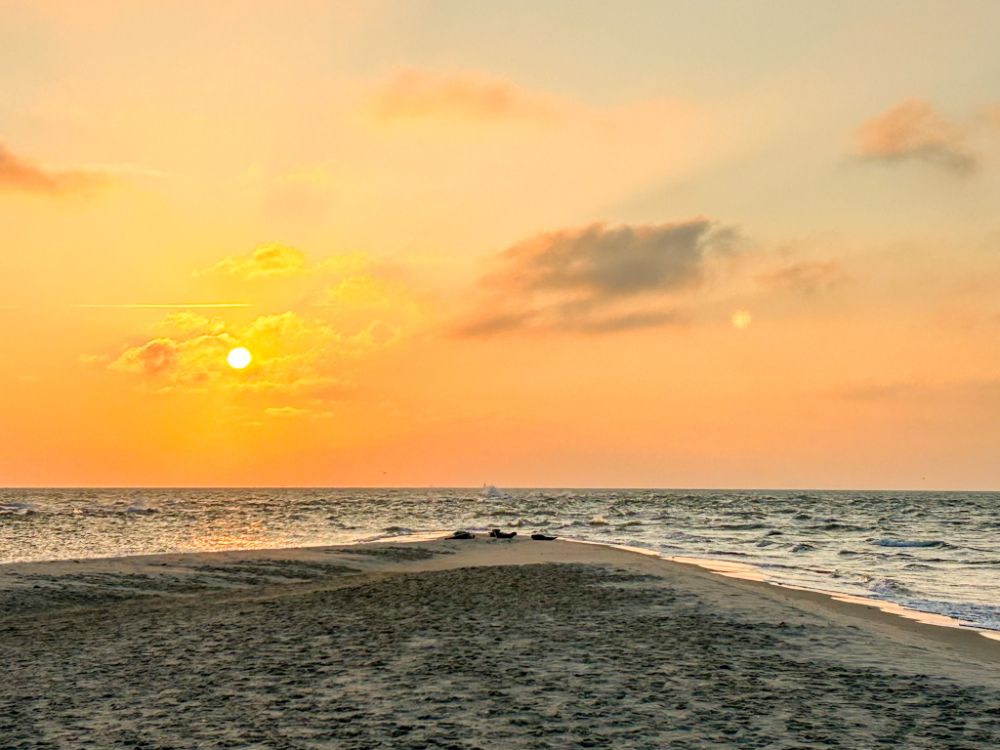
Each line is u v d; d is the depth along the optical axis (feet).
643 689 39.24
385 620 62.75
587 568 110.63
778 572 121.70
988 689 40.73
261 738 30.94
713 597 78.79
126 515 346.33
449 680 41.14
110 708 35.94
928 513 418.92
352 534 236.84
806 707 36.06
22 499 630.33
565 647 50.93
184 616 67.26
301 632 57.21
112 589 90.68
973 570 133.59
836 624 63.82
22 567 108.27
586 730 31.91
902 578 117.70
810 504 558.56
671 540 209.97
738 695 38.22
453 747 29.60
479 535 208.54
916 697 38.52
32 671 44.70
